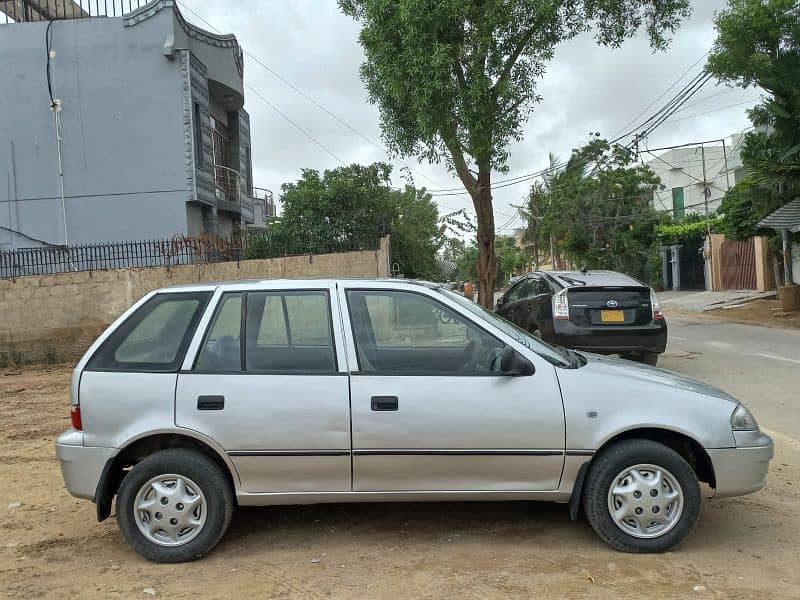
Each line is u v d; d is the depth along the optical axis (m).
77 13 19.19
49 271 13.83
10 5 17.20
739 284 27.41
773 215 17.78
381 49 10.66
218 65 17.80
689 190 37.75
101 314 12.80
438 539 4.16
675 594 3.40
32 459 6.30
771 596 3.37
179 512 3.90
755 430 3.96
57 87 15.66
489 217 11.85
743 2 15.38
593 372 4.02
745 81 16.16
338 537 4.23
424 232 21.64
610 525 3.86
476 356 4.12
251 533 4.33
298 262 13.01
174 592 3.57
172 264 13.16
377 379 3.91
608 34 12.12
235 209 18.80
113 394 3.95
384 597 3.44
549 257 61.88
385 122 12.70
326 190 15.64
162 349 4.06
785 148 16.45
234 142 20.03
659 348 8.94
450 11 9.96
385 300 4.20
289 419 3.86
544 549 3.97
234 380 3.93
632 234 33.56
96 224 15.73
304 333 4.09
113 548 4.21
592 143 32.94
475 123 10.45
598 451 3.89
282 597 3.47
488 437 3.84
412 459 3.86
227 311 4.13
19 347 12.76
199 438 3.87
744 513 4.49
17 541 4.36
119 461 4.04
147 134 15.68
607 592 3.43
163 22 15.55
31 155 15.74
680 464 3.82
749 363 10.60
